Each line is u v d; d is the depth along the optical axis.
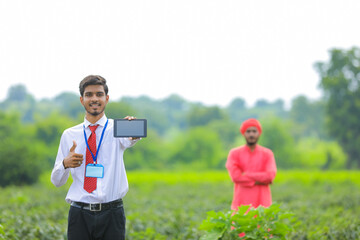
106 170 4.42
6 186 21.72
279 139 75.88
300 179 29.39
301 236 7.44
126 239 7.44
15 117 62.84
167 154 80.19
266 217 5.70
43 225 7.88
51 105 130.00
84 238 4.41
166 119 129.00
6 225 7.36
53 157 54.38
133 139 4.42
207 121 110.25
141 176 32.78
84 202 4.36
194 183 27.64
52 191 16.86
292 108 121.12
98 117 4.49
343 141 69.81
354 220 8.16
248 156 7.05
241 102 165.25
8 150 22.08
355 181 28.95
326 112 70.88
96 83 4.39
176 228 8.73
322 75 72.31
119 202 4.48
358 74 70.56
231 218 5.72
